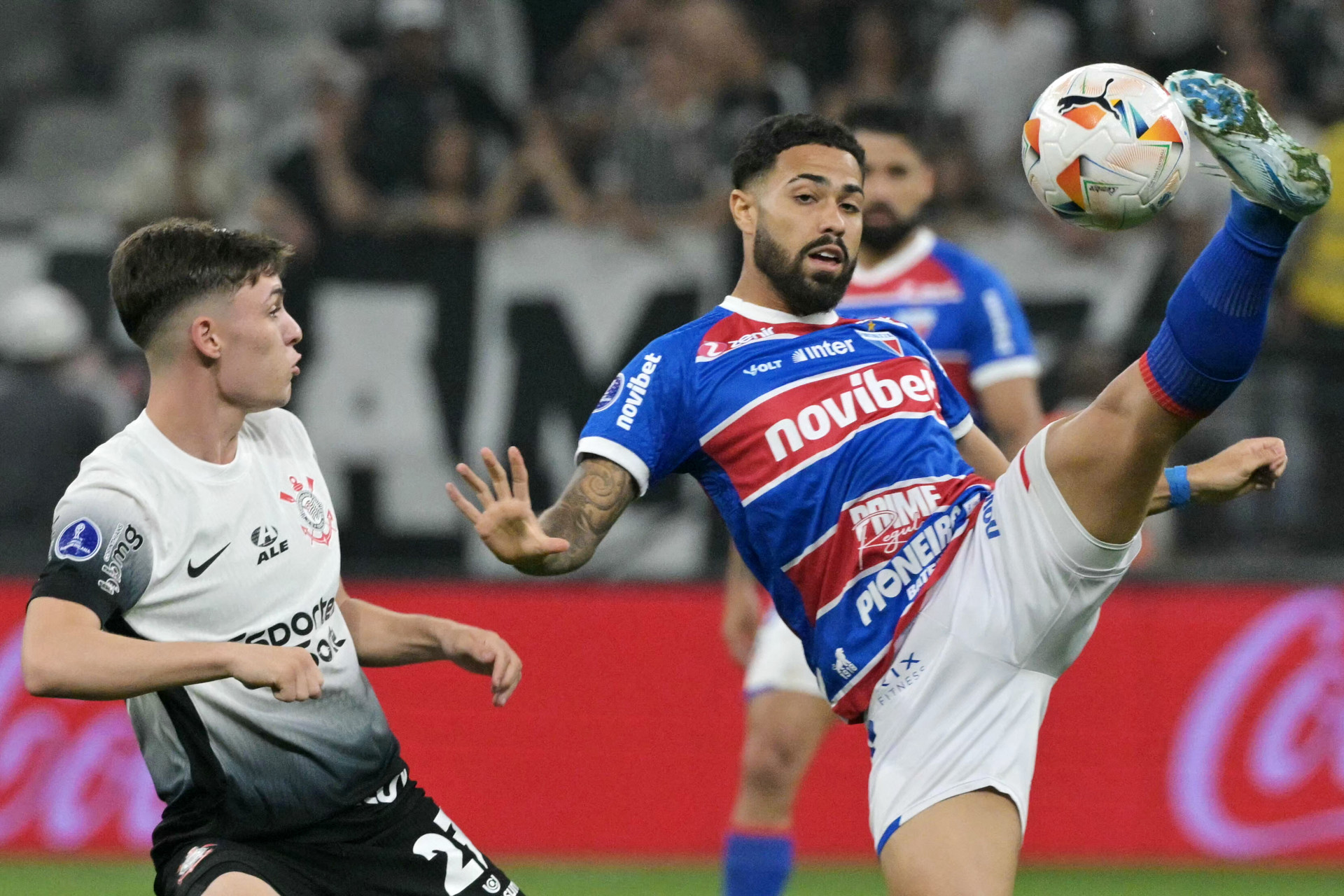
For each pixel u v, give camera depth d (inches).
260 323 454.0
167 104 1434.5
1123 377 435.2
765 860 700.0
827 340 509.0
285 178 1262.3
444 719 1027.3
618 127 1286.9
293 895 445.1
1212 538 1085.8
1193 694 1013.8
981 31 1365.7
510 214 1258.0
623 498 487.5
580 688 1029.2
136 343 456.1
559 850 1018.1
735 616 727.1
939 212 1244.5
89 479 438.3
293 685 403.9
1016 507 458.0
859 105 710.5
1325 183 397.7
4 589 1006.4
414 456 1160.8
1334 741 1003.9
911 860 449.7
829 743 1013.8
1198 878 963.3
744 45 1332.4
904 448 487.5
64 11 1528.1
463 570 1065.5
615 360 1190.3
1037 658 464.8
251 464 465.4
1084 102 458.0
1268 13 1370.6
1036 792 1011.9
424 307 1177.4
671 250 1207.6
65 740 995.3
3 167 1481.3
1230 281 413.1
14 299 1117.1
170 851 459.5
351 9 1534.2
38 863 984.3
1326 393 1086.4
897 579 475.8
